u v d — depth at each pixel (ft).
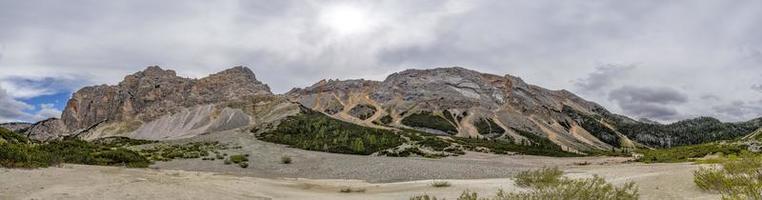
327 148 284.20
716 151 187.93
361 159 183.11
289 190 78.48
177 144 299.79
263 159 189.78
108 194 48.21
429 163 159.43
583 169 128.67
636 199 42.01
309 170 151.64
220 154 215.72
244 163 166.40
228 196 57.41
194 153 213.87
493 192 65.26
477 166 149.28
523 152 334.24
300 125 428.56
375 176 128.47
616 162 196.95
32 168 68.44
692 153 196.95
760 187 33.42
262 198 59.88
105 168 90.22
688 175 57.31
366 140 331.57
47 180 55.72
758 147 184.03
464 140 443.32
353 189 83.30
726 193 42.60
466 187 74.02
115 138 391.65
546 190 40.57
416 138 375.66
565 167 151.84
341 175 134.62
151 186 57.36
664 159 189.57
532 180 68.23
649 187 55.16
